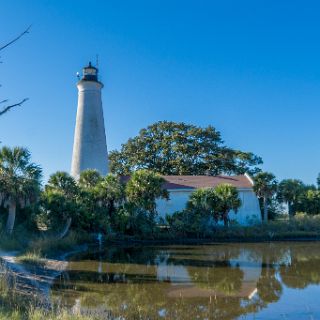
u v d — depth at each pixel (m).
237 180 54.00
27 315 11.05
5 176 30.38
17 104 6.69
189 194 50.38
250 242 40.25
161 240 41.09
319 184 66.88
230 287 18.16
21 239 28.98
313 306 14.93
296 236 43.78
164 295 16.50
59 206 34.12
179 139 65.31
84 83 51.88
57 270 21.69
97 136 51.41
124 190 41.56
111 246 36.06
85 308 13.98
